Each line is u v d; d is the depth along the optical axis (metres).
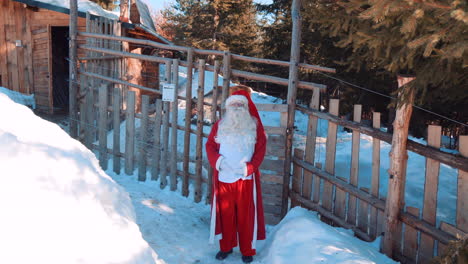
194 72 15.96
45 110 9.02
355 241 3.45
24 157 1.66
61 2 8.84
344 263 2.58
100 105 6.03
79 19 9.16
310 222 3.46
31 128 2.19
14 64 9.15
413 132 9.52
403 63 2.93
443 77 2.90
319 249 2.89
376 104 9.66
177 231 3.84
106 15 10.24
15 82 9.19
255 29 20.09
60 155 1.88
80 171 1.93
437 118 8.78
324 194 4.25
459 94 3.91
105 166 6.09
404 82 3.06
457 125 8.70
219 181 3.38
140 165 5.62
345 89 9.95
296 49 4.43
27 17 8.96
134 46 9.98
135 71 9.45
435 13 2.37
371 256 3.08
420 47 2.86
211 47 19.16
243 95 3.54
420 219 3.23
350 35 3.21
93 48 6.23
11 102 2.48
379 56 3.27
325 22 3.61
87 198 1.82
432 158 3.10
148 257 1.90
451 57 2.36
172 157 5.32
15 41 9.09
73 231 1.59
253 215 3.33
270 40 12.85
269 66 13.78
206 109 9.55
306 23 8.70
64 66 12.38
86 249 1.59
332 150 4.17
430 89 3.99
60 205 1.62
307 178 4.42
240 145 3.32
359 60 3.97
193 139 7.20
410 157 6.59
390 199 3.31
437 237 3.08
